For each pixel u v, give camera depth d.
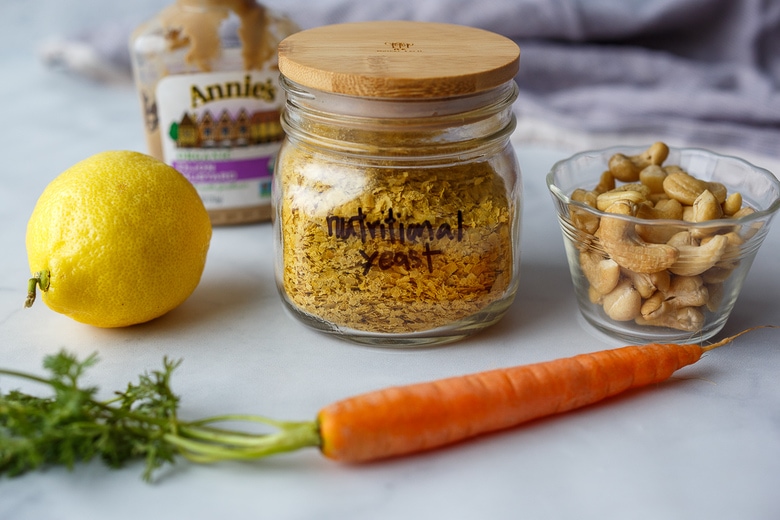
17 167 0.59
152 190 0.40
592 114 0.65
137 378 0.39
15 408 0.32
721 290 0.39
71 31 0.80
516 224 0.40
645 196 0.40
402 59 0.38
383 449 0.34
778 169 0.60
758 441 0.36
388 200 0.37
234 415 0.34
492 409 0.35
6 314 0.43
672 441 0.36
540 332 0.42
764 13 0.66
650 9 0.67
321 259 0.39
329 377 0.39
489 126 0.39
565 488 0.34
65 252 0.38
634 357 0.37
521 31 0.68
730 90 0.65
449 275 0.39
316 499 0.33
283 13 0.50
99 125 0.66
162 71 0.48
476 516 0.33
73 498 0.33
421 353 0.40
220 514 0.32
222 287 0.46
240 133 0.49
